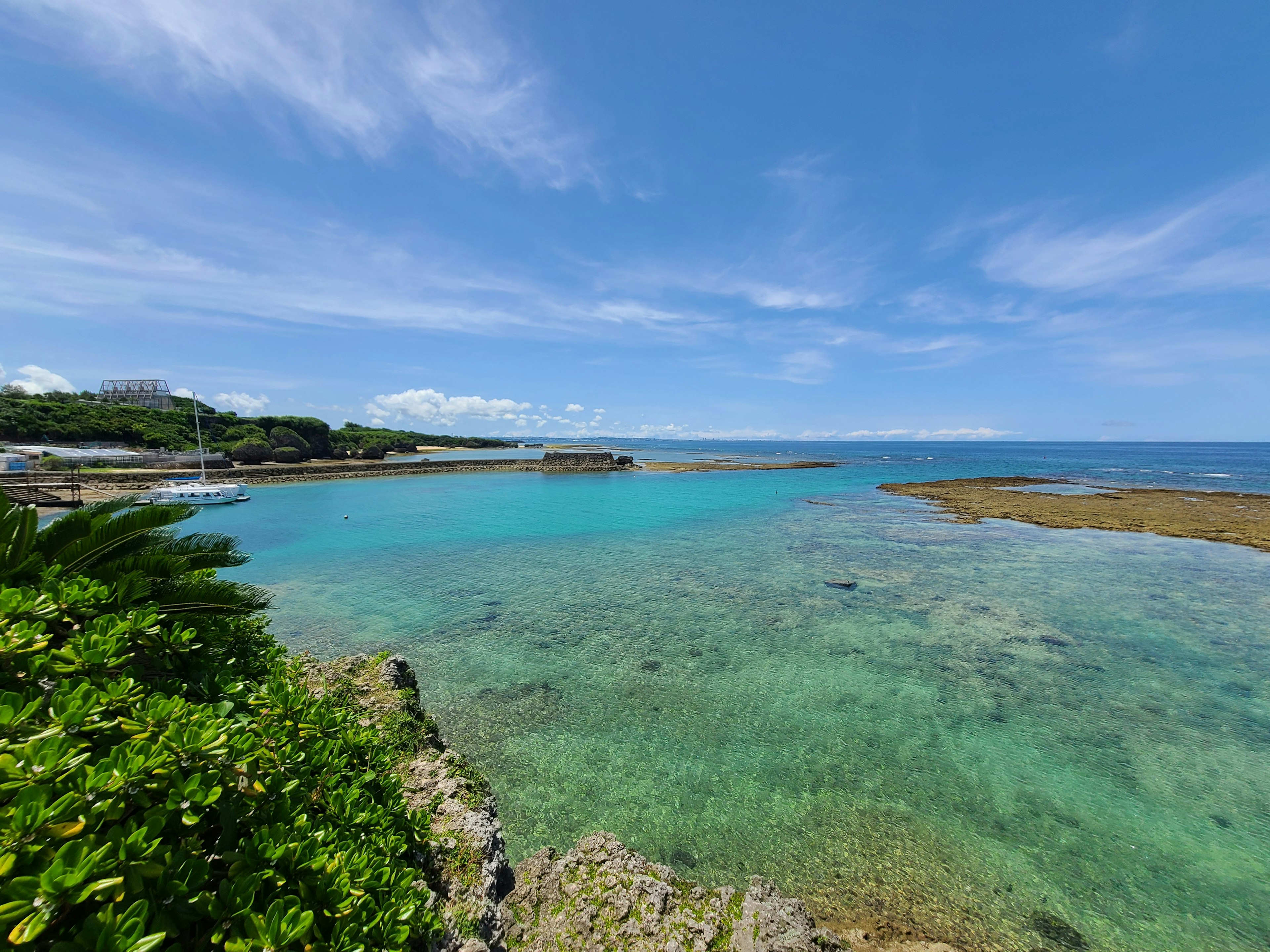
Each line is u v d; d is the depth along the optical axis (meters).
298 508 38.03
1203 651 14.06
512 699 11.49
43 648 3.36
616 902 5.24
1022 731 10.42
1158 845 7.62
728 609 17.20
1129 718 10.89
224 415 84.25
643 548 26.06
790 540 28.00
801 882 6.97
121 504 5.93
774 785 8.84
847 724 10.65
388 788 4.95
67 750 2.47
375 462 69.50
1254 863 7.29
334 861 3.02
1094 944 6.14
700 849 7.54
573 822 8.03
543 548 25.91
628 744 9.95
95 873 2.11
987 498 44.66
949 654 13.84
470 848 5.57
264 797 3.23
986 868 7.22
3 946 1.81
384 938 3.01
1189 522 32.59
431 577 20.78
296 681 6.58
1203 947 6.13
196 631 4.52
